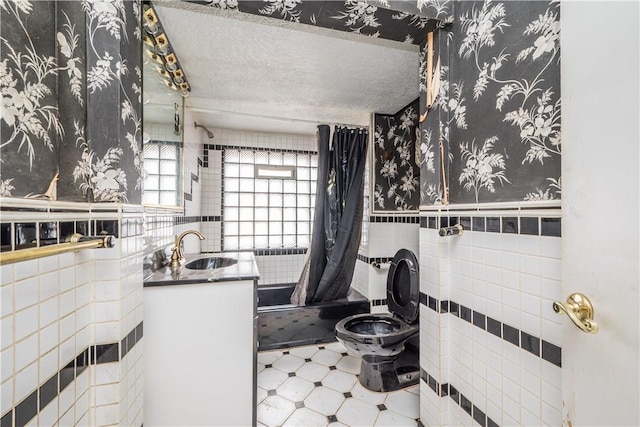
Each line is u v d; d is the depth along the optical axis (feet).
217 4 3.24
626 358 1.76
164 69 5.16
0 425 1.68
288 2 3.20
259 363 6.48
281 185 10.61
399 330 5.44
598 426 1.95
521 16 2.87
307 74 5.83
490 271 3.23
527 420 2.80
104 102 2.63
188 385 4.01
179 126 6.40
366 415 4.73
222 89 6.54
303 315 7.75
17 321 1.81
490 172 3.23
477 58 3.40
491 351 3.22
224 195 9.96
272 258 10.21
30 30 2.03
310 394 5.29
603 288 1.90
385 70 5.66
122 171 2.71
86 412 2.56
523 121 2.85
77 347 2.43
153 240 4.82
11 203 1.80
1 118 1.75
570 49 2.15
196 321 4.05
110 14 2.65
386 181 8.39
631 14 1.74
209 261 5.87
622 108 1.78
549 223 2.60
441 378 3.86
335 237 8.46
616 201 1.82
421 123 4.24
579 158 2.09
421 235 4.27
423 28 3.85
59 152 2.29
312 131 10.14
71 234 2.35
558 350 2.53
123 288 2.75
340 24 3.70
